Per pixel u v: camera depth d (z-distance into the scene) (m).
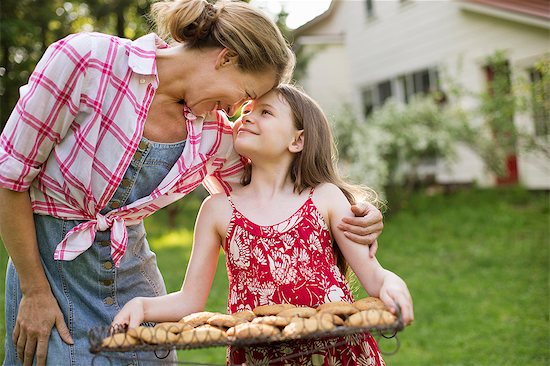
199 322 1.70
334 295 1.88
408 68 11.93
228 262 1.97
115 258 1.92
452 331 4.57
